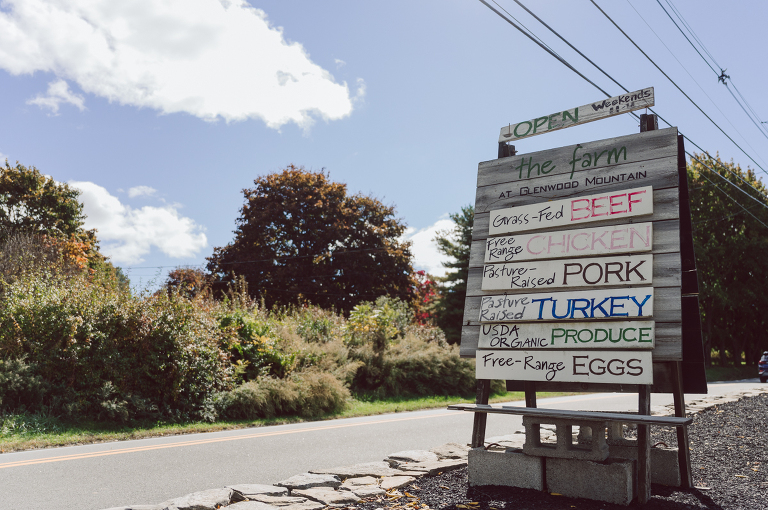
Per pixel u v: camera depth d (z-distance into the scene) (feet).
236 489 15.79
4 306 33.12
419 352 58.95
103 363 32.83
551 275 17.43
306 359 46.60
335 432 31.30
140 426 31.99
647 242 15.94
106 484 18.25
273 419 37.86
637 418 13.99
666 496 15.35
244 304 48.83
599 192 17.35
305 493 15.60
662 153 16.52
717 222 125.90
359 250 120.06
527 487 15.97
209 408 35.50
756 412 33.04
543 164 18.71
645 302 15.56
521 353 17.35
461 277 110.32
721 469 18.67
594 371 15.90
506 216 18.92
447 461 19.79
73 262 71.82
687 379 17.13
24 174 106.83
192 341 36.35
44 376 31.50
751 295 126.21
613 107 17.57
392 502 14.88
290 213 120.98
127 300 35.78
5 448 24.67
